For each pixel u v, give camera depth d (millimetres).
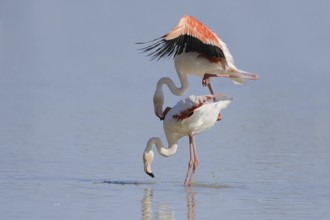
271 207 10250
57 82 28750
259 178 12219
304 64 35312
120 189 11406
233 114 20641
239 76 12883
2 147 14898
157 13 47594
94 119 19328
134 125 18359
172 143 12516
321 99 24188
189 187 11617
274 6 48062
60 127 17859
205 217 9727
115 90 26531
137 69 32781
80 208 10117
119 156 14102
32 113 20406
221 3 49031
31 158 13750
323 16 46188
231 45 40594
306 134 17031
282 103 23156
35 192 11039
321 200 10641
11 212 9820
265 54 38312
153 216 9766
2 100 23156
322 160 13766
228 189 11453
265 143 15742
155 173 12742
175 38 12180
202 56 12648
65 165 13172
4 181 11766
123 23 45906
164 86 27094
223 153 14578
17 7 49000
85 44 40969
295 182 11906
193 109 12039
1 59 35562
